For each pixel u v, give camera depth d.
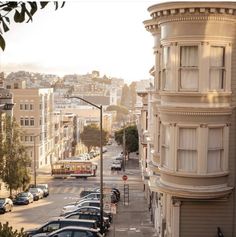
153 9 19.50
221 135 19.41
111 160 106.19
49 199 51.41
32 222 36.22
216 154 19.36
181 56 19.17
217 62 19.11
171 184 19.59
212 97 18.98
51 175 75.56
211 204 19.78
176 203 19.77
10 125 49.81
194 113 18.88
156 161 24.50
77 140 130.12
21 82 91.06
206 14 18.59
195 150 19.14
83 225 24.56
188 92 18.91
